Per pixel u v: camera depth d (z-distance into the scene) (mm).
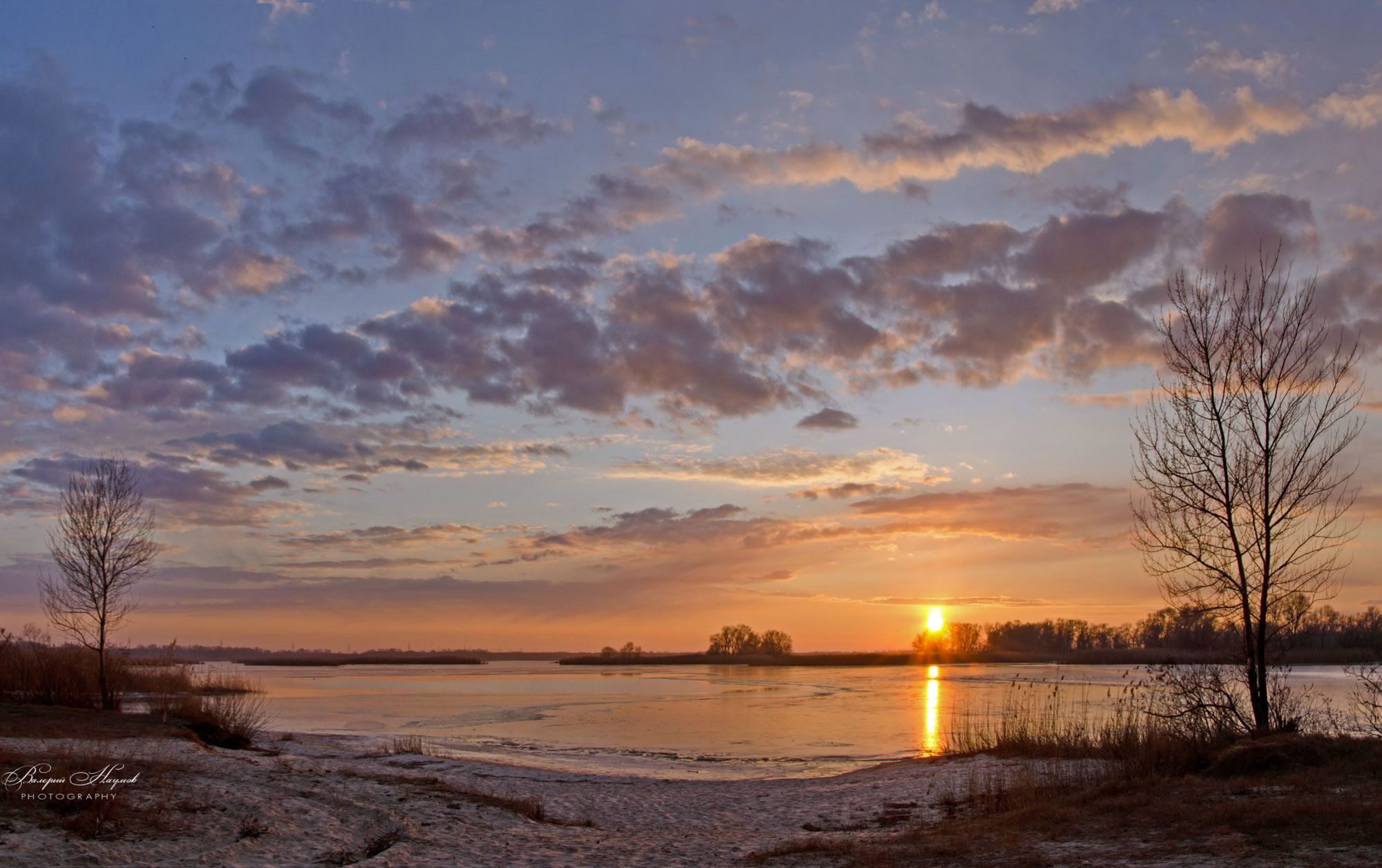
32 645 33281
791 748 38844
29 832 13180
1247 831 12508
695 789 25297
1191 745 19781
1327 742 18281
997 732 33250
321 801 17906
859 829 18484
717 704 67500
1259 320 21438
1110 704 40281
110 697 31859
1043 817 15727
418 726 49094
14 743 20172
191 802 15938
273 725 46000
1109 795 17141
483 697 78000
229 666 194375
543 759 34312
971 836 15156
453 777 26047
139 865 12625
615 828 19125
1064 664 112938
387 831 16391
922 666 181000
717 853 15945
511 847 16047
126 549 32469
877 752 37812
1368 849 10852
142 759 19141
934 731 45875
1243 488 21219
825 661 197125
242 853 13836
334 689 92812
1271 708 20797
